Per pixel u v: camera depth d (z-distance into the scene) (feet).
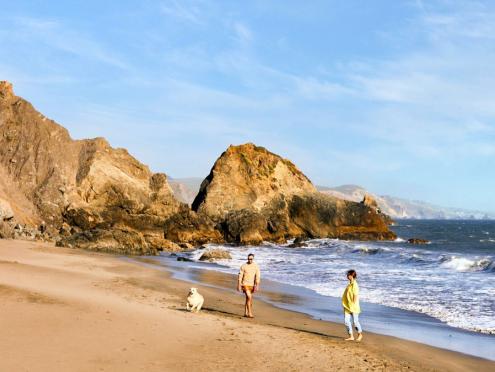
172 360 29.53
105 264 96.37
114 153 191.21
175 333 36.55
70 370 25.63
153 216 182.39
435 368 34.73
